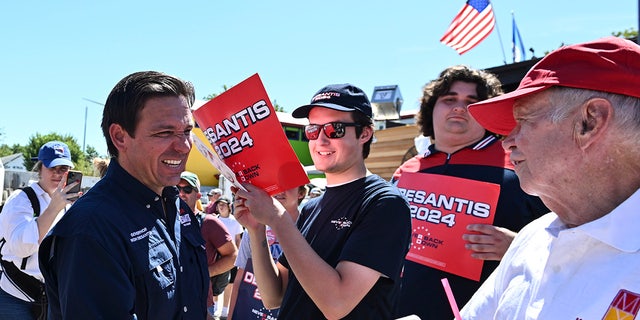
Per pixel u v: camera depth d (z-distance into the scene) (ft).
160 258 5.67
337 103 7.11
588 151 3.73
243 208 7.62
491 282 5.04
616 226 3.54
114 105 5.76
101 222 5.20
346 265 6.03
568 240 3.88
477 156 8.78
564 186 3.92
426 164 9.62
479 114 4.97
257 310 11.87
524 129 4.13
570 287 3.78
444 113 9.11
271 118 6.24
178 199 6.66
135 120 5.63
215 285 18.38
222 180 45.65
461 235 7.77
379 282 6.20
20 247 12.35
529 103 4.10
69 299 4.83
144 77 5.76
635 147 3.57
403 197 6.56
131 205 5.70
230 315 12.91
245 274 12.44
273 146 6.32
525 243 4.75
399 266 6.18
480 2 23.36
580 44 3.85
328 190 7.35
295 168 6.31
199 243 6.71
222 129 6.52
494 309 4.84
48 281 5.40
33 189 13.56
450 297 4.44
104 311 4.87
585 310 3.60
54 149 13.79
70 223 5.19
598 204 3.81
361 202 6.63
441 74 9.45
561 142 3.84
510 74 17.08
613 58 3.58
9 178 53.78
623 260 3.52
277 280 7.89
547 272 4.02
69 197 13.12
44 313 12.99
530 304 4.12
